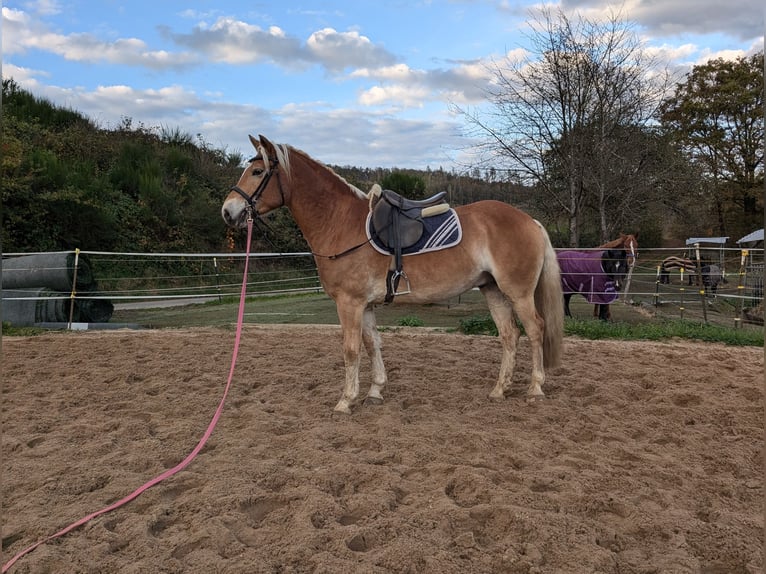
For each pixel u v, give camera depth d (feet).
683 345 26.68
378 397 16.46
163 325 36.35
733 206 103.60
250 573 7.70
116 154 77.10
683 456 12.47
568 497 10.06
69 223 56.03
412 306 44.06
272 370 20.63
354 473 11.07
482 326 30.32
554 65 51.03
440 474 11.21
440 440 13.30
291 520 9.33
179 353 23.91
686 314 39.81
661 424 14.57
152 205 69.56
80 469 11.54
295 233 78.33
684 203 56.75
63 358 23.00
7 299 33.47
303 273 74.79
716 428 14.51
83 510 9.77
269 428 14.05
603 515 9.71
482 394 17.43
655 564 8.12
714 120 102.63
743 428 14.30
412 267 15.39
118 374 19.98
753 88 98.37
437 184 87.25
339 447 13.08
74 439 13.57
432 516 9.32
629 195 51.29
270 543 8.66
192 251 70.23
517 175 54.39
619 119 50.90
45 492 10.47
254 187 15.38
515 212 16.26
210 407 16.06
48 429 14.46
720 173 100.01
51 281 35.91
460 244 15.52
